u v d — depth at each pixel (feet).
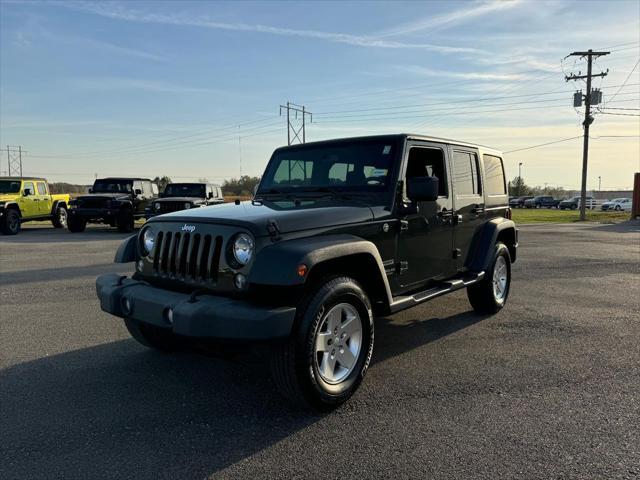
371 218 12.64
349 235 11.86
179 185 61.57
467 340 16.25
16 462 8.89
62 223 70.85
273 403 11.46
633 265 33.53
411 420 10.52
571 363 14.01
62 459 9.00
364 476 8.43
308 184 15.39
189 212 12.14
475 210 17.99
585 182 111.04
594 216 123.75
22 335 16.65
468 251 17.72
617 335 16.76
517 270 31.32
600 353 14.88
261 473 8.54
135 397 11.77
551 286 25.88
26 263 33.35
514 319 18.95
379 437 9.79
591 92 112.98
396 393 11.96
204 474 8.53
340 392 11.07
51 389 12.23
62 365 13.91
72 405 11.32
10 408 11.14
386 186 13.56
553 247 45.60
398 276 13.74
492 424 10.30
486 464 8.75
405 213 13.69
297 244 10.45
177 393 12.01
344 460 8.95
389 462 8.86
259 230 10.32
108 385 12.50
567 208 206.39
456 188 16.71
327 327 11.03
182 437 9.83
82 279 27.07
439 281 15.93
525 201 239.50
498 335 16.83
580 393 11.89
